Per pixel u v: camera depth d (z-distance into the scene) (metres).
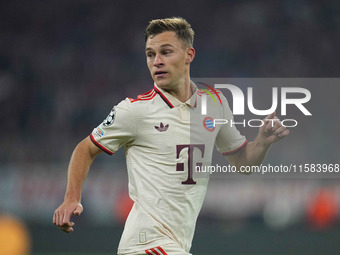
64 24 81.25
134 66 77.00
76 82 74.69
